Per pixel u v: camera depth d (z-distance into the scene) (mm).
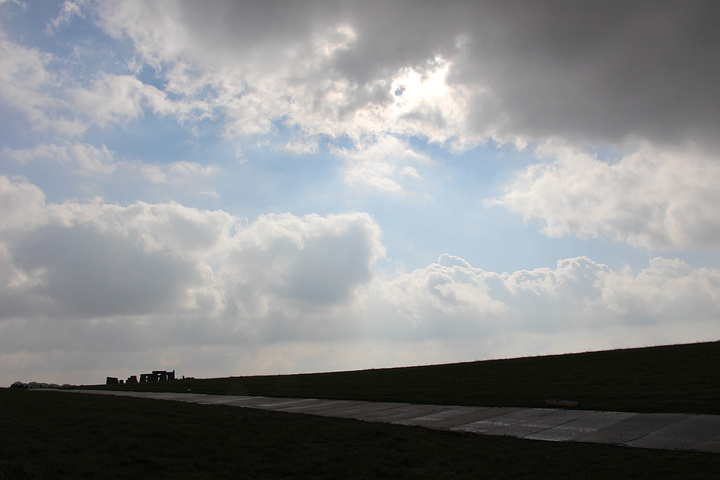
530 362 35250
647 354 31953
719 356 27938
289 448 15258
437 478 12172
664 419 15906
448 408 21281
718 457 11703
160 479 12352
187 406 24703
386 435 16438
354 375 39062
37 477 12055
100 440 16156
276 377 44062
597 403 19219
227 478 12594
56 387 49469
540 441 14648
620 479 10953
